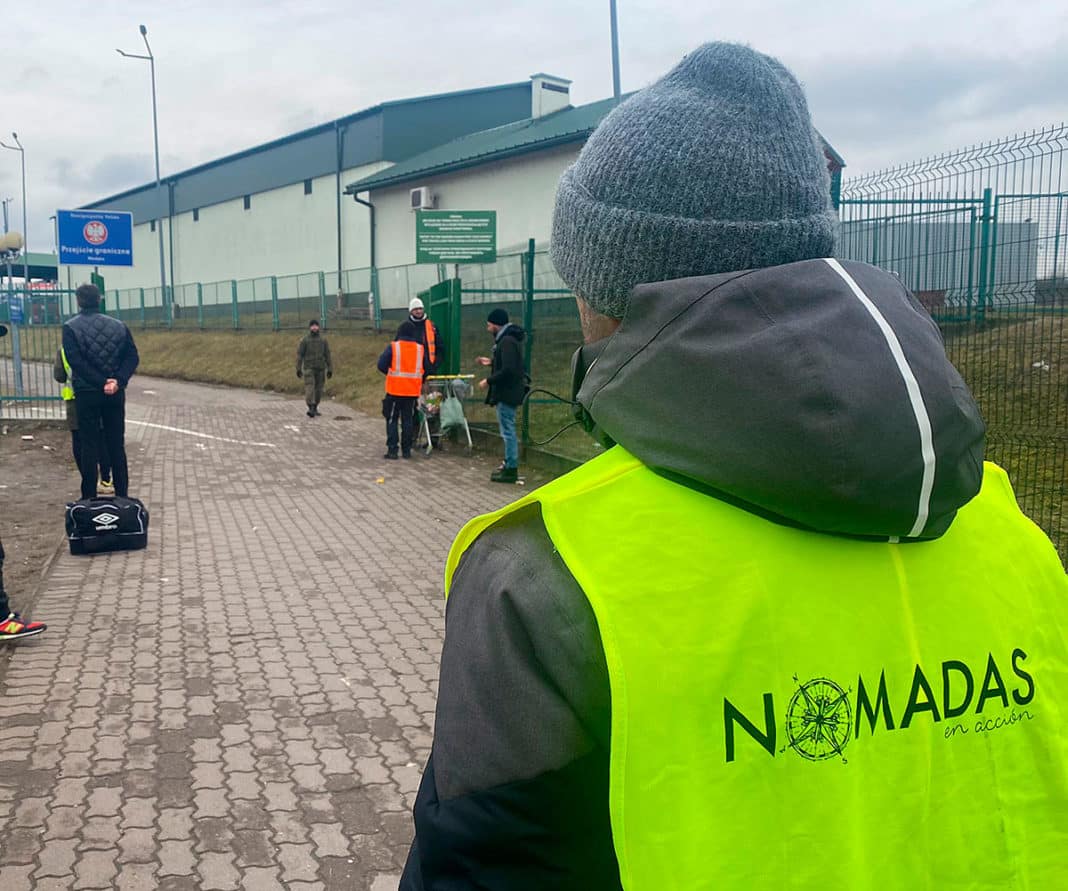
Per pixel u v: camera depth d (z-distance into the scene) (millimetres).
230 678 4520
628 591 802
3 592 4906
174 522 8156
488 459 11828
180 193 46344
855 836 824
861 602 867
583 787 793
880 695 858
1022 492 5930
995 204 5594
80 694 4277
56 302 16984
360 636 5203
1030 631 987
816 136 1034
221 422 15859
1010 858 906
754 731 798
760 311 850
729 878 774
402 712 4168
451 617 882
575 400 1081
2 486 9781
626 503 855
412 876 927
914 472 798
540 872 808
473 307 12781
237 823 3205
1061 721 976
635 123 978
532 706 794
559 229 1055
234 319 33062
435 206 27766
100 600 5781
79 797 3346
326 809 3316
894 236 6008
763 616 816
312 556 7051
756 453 798
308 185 35844
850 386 787
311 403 16562
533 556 843
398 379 11695
